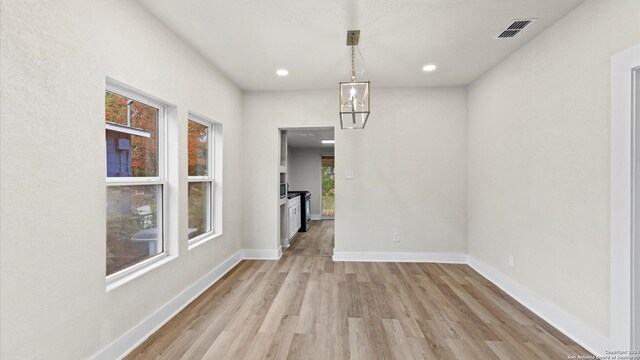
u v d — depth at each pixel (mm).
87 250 1760
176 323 2453
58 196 1576
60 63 1583
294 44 2889
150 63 2320
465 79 3910
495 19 2418
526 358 1974
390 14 2363
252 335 2266
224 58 3227
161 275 2455
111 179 2090
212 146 3701
